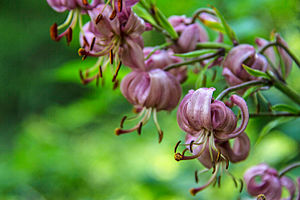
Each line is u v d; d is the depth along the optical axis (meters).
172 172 0.99
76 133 1.10
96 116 1.01
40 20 1.98
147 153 1.04
